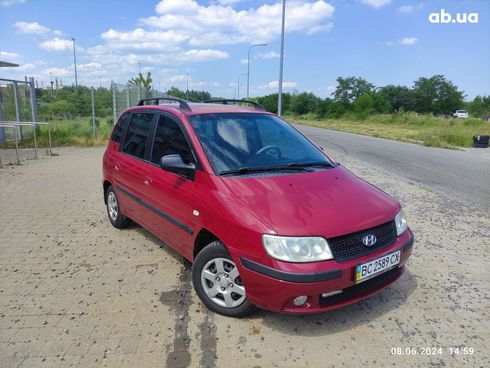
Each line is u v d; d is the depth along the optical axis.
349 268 2.90
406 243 3.38
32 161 11.52
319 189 3.44
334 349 2.98
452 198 7.93
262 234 2.90
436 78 73.19
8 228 5.56
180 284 3.94
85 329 3.18
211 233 3.35
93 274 4.14
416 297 3.79
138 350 2.93
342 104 70.12
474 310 3.58
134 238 5.19
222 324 3.27
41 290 3.80
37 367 2.74
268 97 83.19
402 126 41.75
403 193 8.31
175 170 3.61
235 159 3.74
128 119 5.26
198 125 3.98
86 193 7.67
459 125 36.00
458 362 2.88
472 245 5.19
